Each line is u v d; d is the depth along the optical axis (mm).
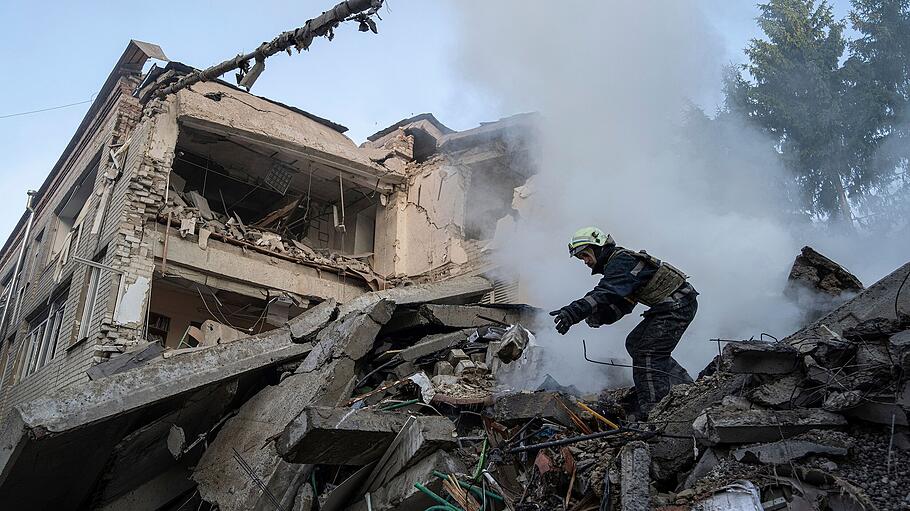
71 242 14711
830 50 15219
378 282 14891
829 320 4496
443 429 4680
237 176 15180
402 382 5965
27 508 6016
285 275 13828
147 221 12469
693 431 4016
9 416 5352
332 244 16328
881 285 4316
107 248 12273
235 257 13289
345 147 15055
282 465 5078
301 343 6773
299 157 14516
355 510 4965
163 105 13164
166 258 12375
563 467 4461
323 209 16641
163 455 6176
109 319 11391
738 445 3775
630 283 5086
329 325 6840
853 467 3432
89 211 13977
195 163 14695
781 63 15203
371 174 15242
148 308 11875
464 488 4504
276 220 15266
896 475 3322
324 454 4664
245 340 6516
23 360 14898
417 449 4551
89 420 5367
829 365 3889
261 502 4957
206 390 6180
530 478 4664
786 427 3725
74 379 11383
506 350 5770
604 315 5316
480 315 7582
